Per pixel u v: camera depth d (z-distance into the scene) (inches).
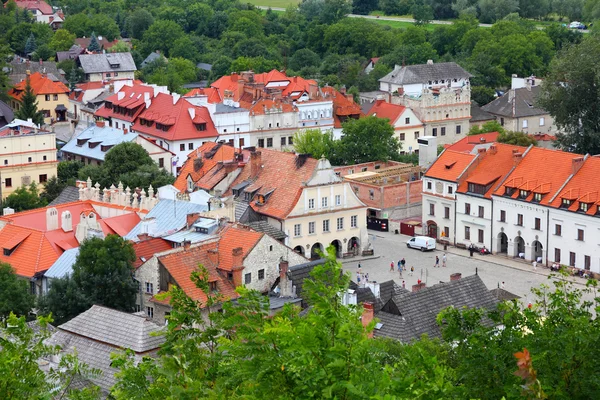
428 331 5132.9
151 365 2655.0
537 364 2559.1
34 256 6569.9
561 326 2699.3
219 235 6181.1
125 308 5880.9
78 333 4835.1
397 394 2028.8
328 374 2039.9
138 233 6752.0
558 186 7677.2
